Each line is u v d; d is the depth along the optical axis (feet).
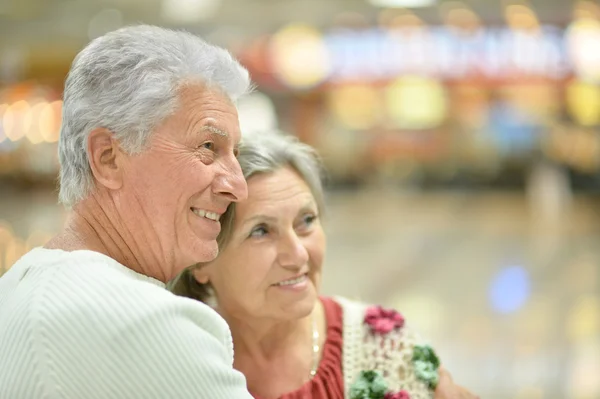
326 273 34.35
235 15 58.95
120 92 4.79
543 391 17.46
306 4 57.88
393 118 73.36
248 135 6.61
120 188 4.93
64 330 4.35
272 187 6.26
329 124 75.77
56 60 59.77
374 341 6.68
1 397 4.39
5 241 34.68
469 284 31.12
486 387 17.78
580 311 25.76
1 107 57.36
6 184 56.13
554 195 66.08
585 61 61.62
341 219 56.70
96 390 4.30
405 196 75.87
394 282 32.01
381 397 6.31
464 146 75.36
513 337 22.34
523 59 64.44
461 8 60.70
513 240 44.06
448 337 22.41
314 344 6.71
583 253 38.68
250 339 6.59
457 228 50.39
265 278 6.28
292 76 62.03
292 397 6.31
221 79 5.07
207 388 4.52
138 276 4.88
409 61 65.72
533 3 59.06
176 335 4.50
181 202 4.95
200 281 6.58
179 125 4.89
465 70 65.57
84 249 4.96
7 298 4.75
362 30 64.75
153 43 4.91
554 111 68.80
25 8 53.88
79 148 4.91
